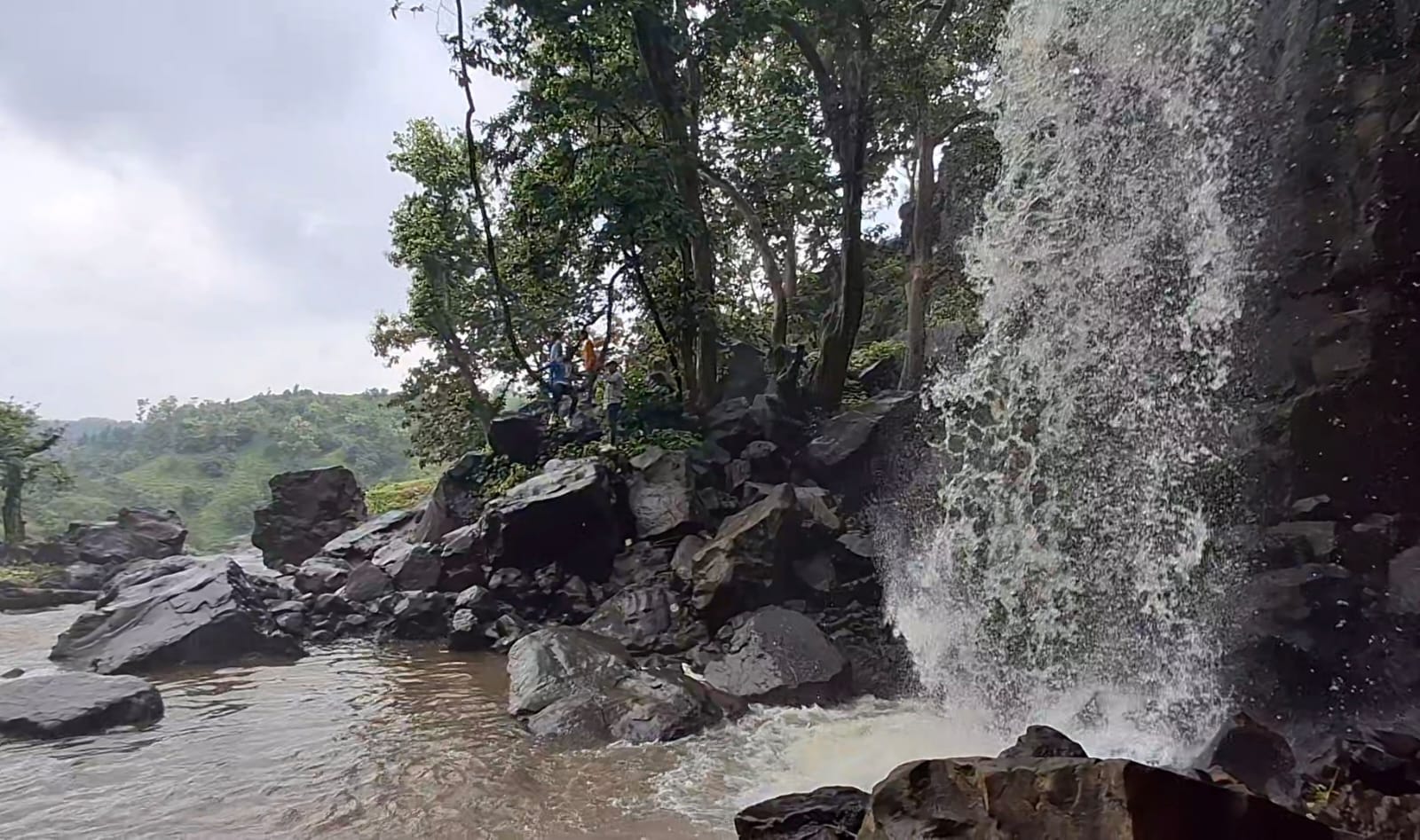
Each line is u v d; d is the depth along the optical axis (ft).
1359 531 26.96
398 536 62.13
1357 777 18.95
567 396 62.28
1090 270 34.22
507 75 58.03
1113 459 33.01
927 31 56.85
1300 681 25.05
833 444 51.72
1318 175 30.60
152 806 22.58
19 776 24.95
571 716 28.91
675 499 47.34
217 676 38.75
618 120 59.06
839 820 16.31
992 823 12.66
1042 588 34.45
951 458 41.93
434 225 90.43
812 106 65.16
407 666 40.42
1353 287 29.37
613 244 55.98
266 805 22.62
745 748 26.99
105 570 85.97
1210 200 31.83
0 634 55.36
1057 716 29.63
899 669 35.81
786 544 39.81
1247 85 31.91
